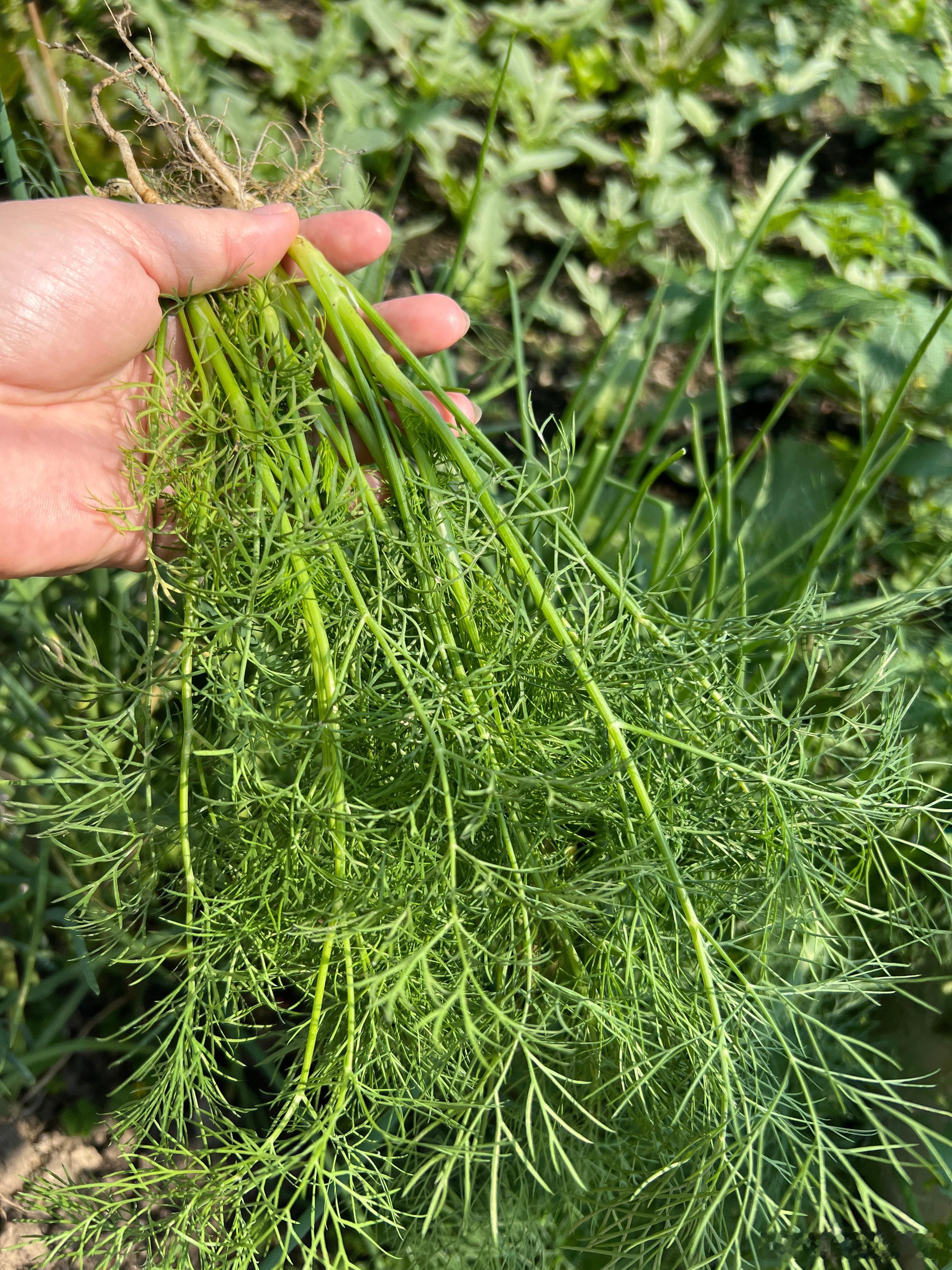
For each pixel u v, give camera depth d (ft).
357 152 0.99
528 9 1.29
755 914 0.65
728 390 1.17
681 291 1.19
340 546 0.63
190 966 0.59
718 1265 0.67
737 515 1.06
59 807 0.63
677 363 1.19
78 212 0.68
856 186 1.33
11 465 0.69
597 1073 0.62
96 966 0.80
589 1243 0.67
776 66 1.32
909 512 1.08
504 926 0.61
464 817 0.57
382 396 0.70
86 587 0.86
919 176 1.32
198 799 0.61
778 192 0.85
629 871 0.56
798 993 0.61
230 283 0.73
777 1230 0.57
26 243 0.67
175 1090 0.59
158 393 0.70
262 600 0.63
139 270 0.69
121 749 0.85
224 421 0.69
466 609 0.61
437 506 0.63
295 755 0.61
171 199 0.80
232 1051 0.84
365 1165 0.71
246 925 0.59
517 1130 0.71
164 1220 0.60
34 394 0.72
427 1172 0.74
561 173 1.29
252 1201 0.81
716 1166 0.57
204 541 0.64
